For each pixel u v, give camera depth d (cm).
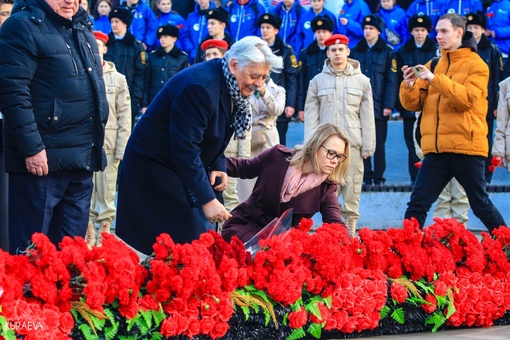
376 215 1345
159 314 530
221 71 611
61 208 667
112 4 1520
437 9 1468
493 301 675
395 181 1490
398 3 1496
